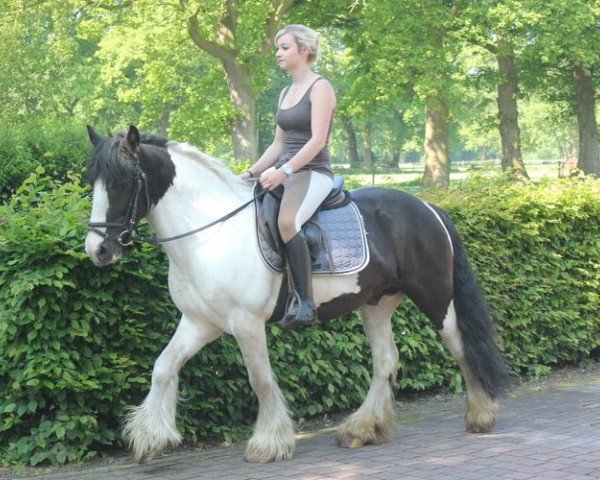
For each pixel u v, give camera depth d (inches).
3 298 226.7
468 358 252.8
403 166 4040.4
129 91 1188.5
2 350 225.3
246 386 261.4
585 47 1103.6
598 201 379.9
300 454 233.3
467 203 334.0
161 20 1063.6
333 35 1659.7
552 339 368.8
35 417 231.3
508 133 1312.7
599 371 382.0
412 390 328.2
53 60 1195.3
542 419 275.3
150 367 240.5
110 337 234.8
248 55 1048.2
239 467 219.0
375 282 236.1
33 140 508.1
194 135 1135.0
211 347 252.5
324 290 229.8
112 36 1160.2
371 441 243.0
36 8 1058.7
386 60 1069.1
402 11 1064.2
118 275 231.5
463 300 252.8
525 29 1106.1
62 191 245.4
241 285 216.5
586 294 374.9
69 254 222.5
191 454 237.8
